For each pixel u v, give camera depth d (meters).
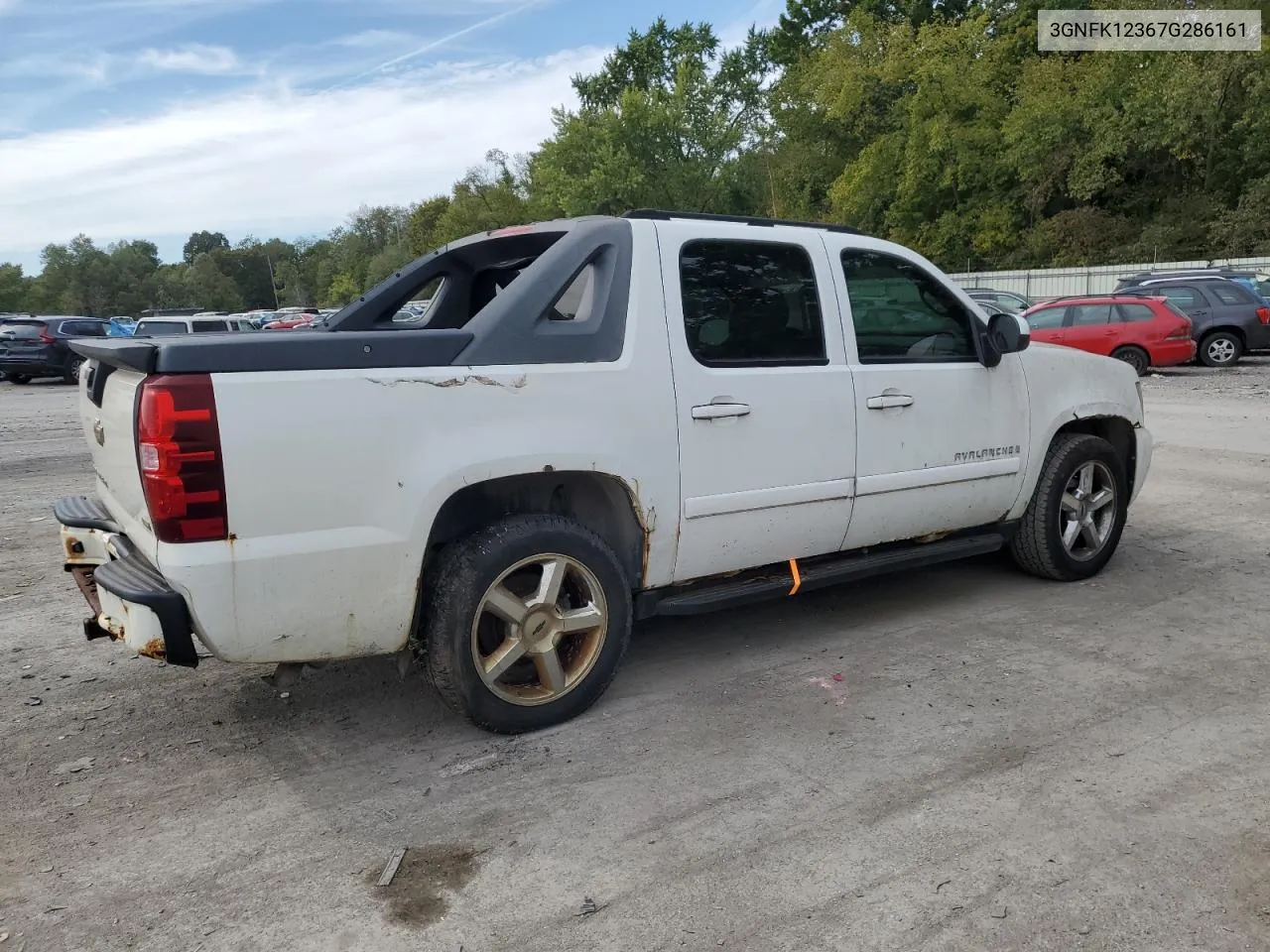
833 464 4.24
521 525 3.51
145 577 3.09
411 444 3.23
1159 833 2.89
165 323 23.81
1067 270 33.81
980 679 4.07
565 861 2.84
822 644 4.56
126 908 2.67
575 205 48.88
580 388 3.55
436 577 3.46
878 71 41.94
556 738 3.63
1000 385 4.86
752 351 4.06
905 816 3.02
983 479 4.82
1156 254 35.06
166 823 3.10
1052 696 3.88
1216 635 4.53
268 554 3.04
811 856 2.83
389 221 118.00
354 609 3.22
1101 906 2.56
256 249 138.38
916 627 4.75
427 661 3.50
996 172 39.53
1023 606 5.02
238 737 3.71
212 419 2.93
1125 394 5.55
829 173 49.97
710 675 4.20
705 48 60.09
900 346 4.56
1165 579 5.43
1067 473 5.18
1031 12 41.72
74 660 4.55
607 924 2.55
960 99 39.78
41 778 3.40
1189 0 35.25
